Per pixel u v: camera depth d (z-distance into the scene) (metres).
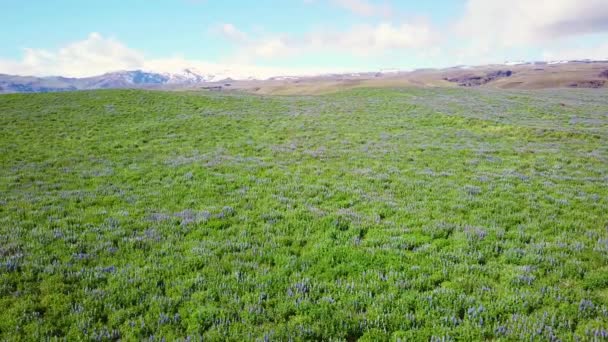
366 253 9.66
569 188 15.69
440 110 42.97
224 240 10.70
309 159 22.05
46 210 13.09
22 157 21.92
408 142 27.03
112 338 6.60
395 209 13.16
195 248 9.96
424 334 6.60
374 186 16.31
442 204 13.68
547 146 25.33
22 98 44.88
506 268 8.88
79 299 7.63
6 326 6.71
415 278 8.45
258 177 17.94
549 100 53.81
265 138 28.61
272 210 13.20
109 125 32.72
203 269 8.94
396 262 9.23
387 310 7.28
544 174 18.11
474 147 25.06
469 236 10.69
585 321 6.82
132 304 7.62
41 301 7.53
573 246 9.93
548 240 10.55
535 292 7.70
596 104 49.69
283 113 42.16
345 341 6.50
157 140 27.64
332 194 15.04
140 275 8.54
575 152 23.27
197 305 7.50
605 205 13.34
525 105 47.94
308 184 16.62
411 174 18.38
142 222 11.99
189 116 37.88
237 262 9.27
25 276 8.41
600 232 10.96
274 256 9.65
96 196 14.86
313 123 35.69
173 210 13.39
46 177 17.84
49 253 9.70
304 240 10.76
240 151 24.39
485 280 8.30
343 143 26.75
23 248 9.80
